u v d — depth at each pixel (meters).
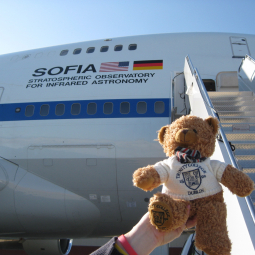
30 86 6.94
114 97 6.34
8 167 6.22
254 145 3.71
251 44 7.38
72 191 5.99
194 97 4.50
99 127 6.11
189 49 7.09
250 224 2.10
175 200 1.41
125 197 5.85
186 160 1.58
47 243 7.93
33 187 6.05
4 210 6.14
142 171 1.57
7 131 6.48
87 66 6.96
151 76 6.54
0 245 8.56
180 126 1.78
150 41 7.30
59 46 7.91
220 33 7.67
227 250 1.45
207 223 1.51
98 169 5.89
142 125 6.00
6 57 8.04
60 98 6.57
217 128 1.83
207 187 1.55
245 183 1.55
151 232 1.31
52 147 6.15
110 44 7.43
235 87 6.11
